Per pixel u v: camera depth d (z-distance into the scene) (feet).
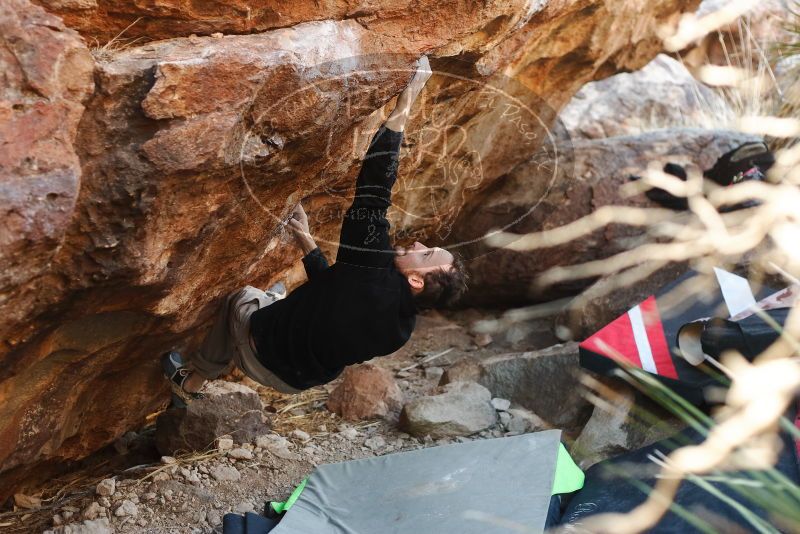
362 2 9.05
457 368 15.81
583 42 15.61
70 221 7.05
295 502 11.25
